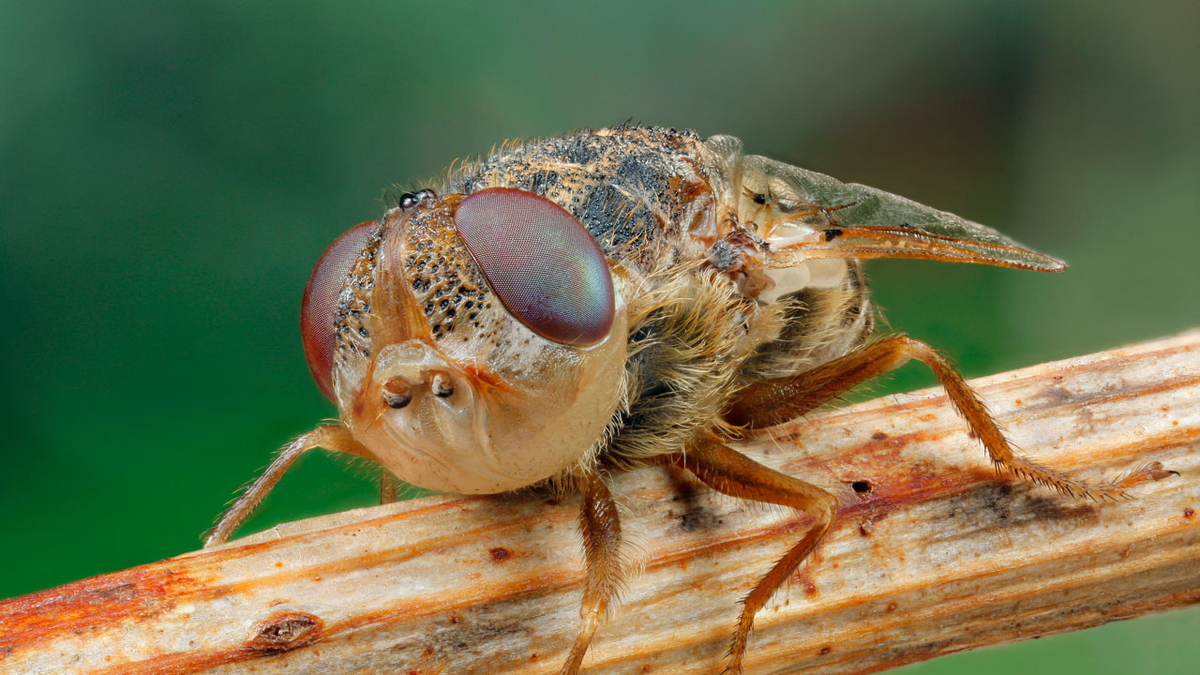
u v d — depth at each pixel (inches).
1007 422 2.1
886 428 2.1
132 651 2.0
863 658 2.1
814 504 2.1
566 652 2.1
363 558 2.1
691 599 2.1
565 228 2.0
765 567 2.1
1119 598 2.1
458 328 2.0
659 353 2.1
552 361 2.0
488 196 2.0
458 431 2.0
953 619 2.1
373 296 2.0
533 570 2.1
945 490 2.1
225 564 2.0
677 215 2.1
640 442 2.1
